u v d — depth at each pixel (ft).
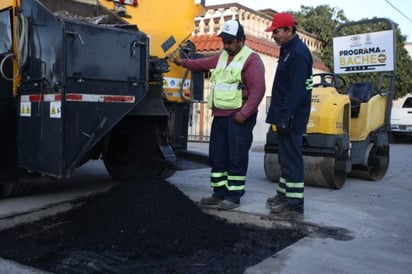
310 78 15.20
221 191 17.04
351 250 12.97
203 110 47.85
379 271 11.57
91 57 14.44
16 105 15.93
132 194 15.92
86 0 19.15
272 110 15.74
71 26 13.92
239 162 16.37
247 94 15.92
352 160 23.18
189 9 21.89
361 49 26.03
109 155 20.95
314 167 20.70
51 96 14.30
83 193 18.51
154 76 17.39
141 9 20.36
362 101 24.44
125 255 13.15
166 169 19.36
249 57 15.78
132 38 15.47
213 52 46.16
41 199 17.31
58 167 14.17
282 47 15.35
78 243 14.11
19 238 14.55
